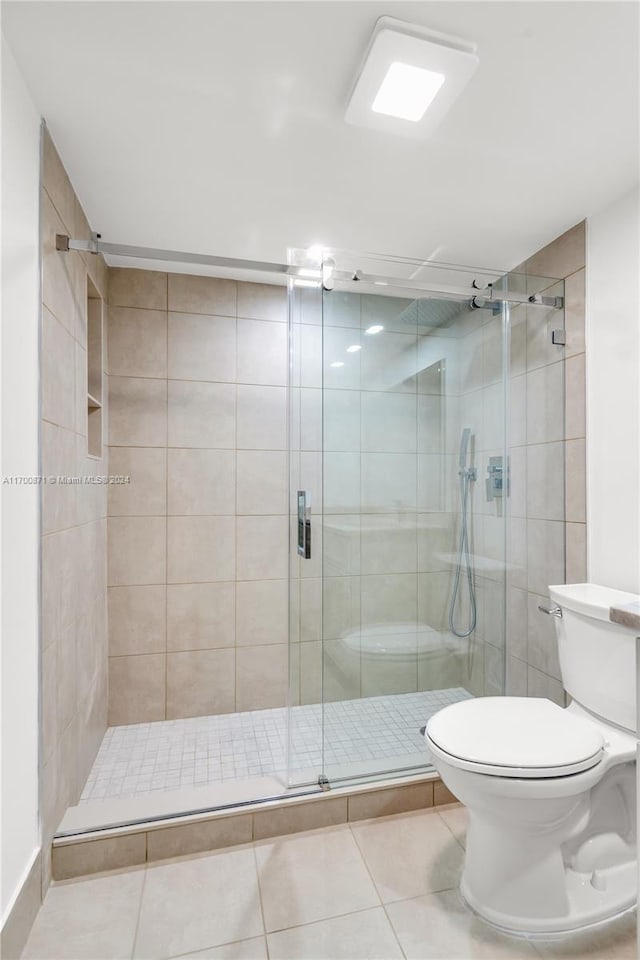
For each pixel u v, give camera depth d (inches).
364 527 76.4
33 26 44.2
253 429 101.5
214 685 99.3
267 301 102.6
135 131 57.6
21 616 50.3
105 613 91.7
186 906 55.5
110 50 46.8
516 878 52.6
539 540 84.0
